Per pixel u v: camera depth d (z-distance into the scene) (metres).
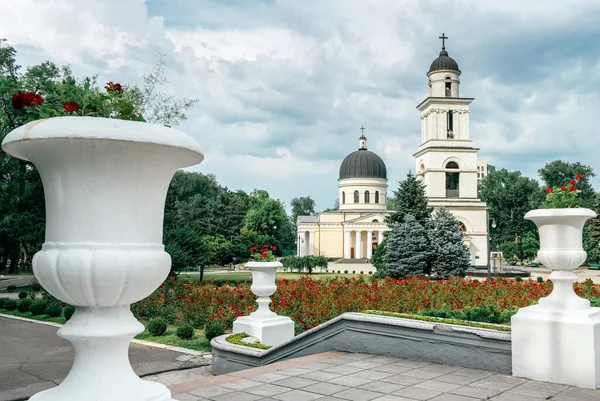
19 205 31.67
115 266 2.82
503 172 88.25
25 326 15.45
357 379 6.40
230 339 9.64
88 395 2.83
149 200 3.05
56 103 3.42
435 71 55.09
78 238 2.88
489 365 6.82
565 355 6.06
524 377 6.38
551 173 83.56
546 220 6.46
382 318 7.90
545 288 18.41
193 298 16.78
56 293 2.96
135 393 2.91
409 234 38.34
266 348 8.88
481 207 52.84
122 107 3.29
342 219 71.69
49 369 9.77
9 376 9.23
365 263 65.19
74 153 2.82
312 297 17.00
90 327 2.93
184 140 2.99
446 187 54.62
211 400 5.55
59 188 2.93
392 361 7.45
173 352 11.41
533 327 6.33
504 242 82.88
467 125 53.81
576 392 5.72
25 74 33.97
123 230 2.92
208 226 44.41
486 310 12.07
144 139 2.79
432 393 5.73
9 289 28.09
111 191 2.90
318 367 7.09
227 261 41.34
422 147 55.16
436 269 38.41
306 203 130.62
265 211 76.75
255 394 5.77
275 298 16.66
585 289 20.67
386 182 73.00
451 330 7.18
